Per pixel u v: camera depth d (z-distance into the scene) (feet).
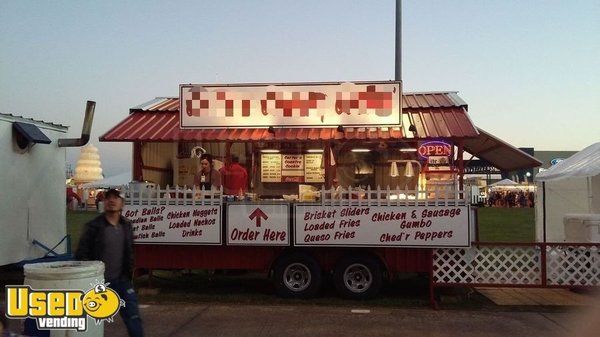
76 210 136.77
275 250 30.45
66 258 35.22
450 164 34.09
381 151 40.19
